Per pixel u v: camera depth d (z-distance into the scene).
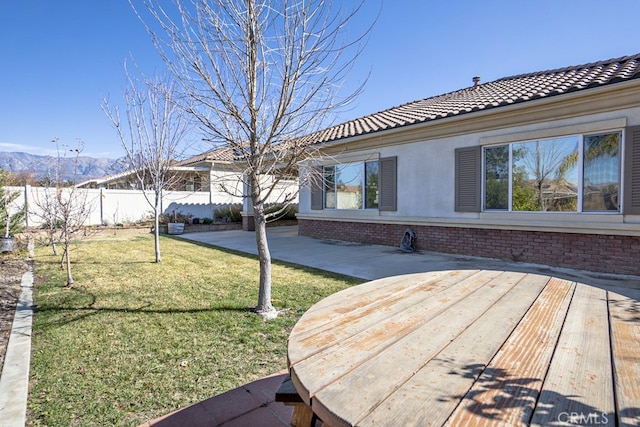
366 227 12.66
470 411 1.23
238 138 5.18
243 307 5.46
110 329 4.64
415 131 10.71
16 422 2.78
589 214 7.69
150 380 3.42
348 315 2.27
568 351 1.71
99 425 2.78
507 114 8.72
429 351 1.73
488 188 9.41
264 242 5.27
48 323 4.87
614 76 7.19
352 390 1.38
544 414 1.21
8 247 10.41
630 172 7.16
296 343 1.84
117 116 9.34
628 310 2.32
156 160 9.41
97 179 24.58
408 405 1.28
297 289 6.56
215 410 2.96
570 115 7.83
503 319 2.17
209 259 9.93
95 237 14.91
